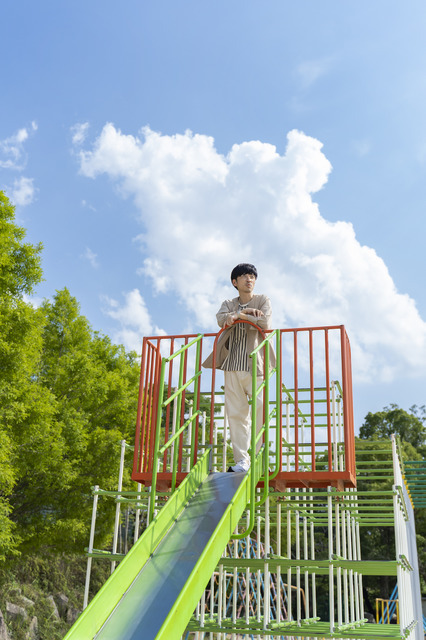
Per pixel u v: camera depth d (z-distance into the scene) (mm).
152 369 6148
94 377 15742
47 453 12523
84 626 3479
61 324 16609
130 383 17234
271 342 5781
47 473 12844
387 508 7379
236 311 5965
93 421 15500
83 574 19969
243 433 5688
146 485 6008
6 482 11109
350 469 5488
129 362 18688
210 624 7141
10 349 11117
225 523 4461
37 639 15875
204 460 5574
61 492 13727
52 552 14789
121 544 18078
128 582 4008
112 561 6273
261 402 5641
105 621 3693
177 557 4285
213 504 4941
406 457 24156
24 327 11570
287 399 7453
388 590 26625
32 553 14680
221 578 7105
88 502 13906
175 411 5883
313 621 7684
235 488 5133
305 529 8633
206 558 4008
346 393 5566
